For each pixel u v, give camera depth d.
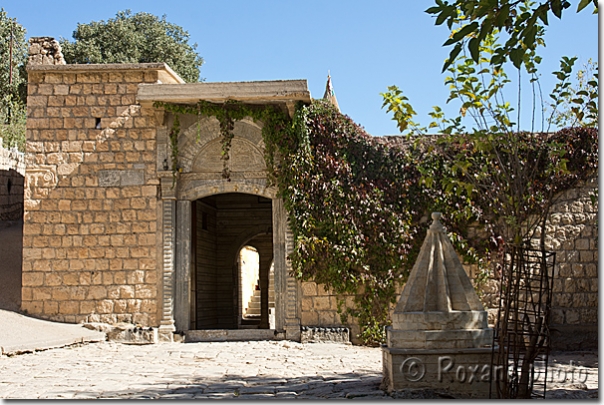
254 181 17.30
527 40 6.44
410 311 8.71
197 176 17.38
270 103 17.02
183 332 16.77
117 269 17.11
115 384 10.20
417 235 17.06
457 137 9.72
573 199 17.33
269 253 26.88
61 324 16.69
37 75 17.73
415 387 8.38
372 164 17.22
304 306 16.84
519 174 8.88
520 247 8.38
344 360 13.40
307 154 16.83
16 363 12.57
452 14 6.47
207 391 9.48
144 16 42.44
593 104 9.23
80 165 17.47
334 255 16.62
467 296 8.77
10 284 18.36
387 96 9.69
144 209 17.25
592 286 17.17
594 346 17.00
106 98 17.64
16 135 26.34
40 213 17.38
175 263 17.16
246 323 28.12
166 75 18.39
